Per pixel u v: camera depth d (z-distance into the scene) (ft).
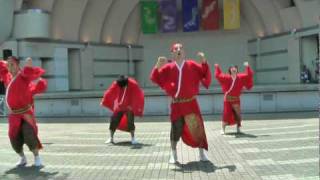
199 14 146.92
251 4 141.69
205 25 145.89
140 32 150.92
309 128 52.85
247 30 147.95
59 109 83.10
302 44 123.95
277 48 133.18
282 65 131.95
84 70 132.16
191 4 146.30
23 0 118.83
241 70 148.46
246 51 147.95
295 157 35.35
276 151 38.27
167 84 34.06
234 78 49.93
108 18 141.69
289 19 127.95
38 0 122.11
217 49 149.79
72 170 33.19
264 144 42.14
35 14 115.55
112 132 46.24
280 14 130.52
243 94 78.43
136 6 147.95
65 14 127.03
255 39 143.33
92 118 77.71
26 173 32.53
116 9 142.51
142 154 39.04
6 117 83.05
